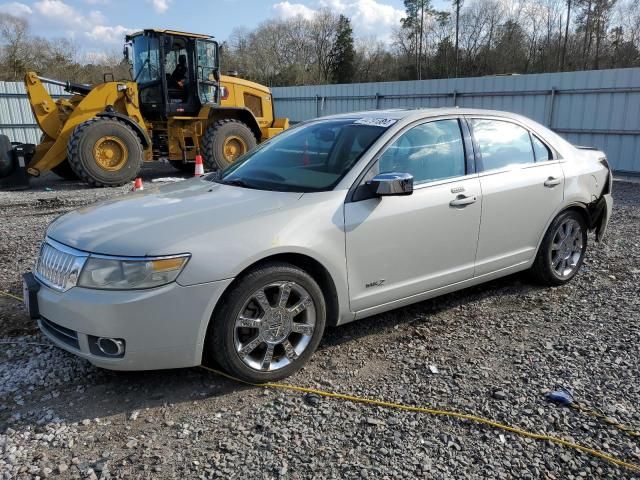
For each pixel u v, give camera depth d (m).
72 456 2.68
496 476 2.55
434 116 4.17
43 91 12.26
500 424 2.94
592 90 12.98
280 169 4.03
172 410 3.08
